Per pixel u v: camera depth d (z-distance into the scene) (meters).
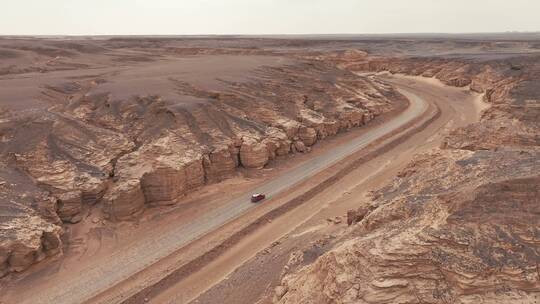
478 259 12.70
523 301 11.75
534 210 13.65
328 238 23.66
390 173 40.41
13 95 46.12
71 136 36.72
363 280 13.51
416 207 17.95
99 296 24.55
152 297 24.81
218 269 27.25
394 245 13.85
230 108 47.53
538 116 36.97
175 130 40.00
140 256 28.39
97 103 46.62
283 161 45.38
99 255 28.44
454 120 60.44
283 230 31.61
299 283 16.66
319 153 47.94
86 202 32.69
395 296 12.84
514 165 18.92
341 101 60.81
